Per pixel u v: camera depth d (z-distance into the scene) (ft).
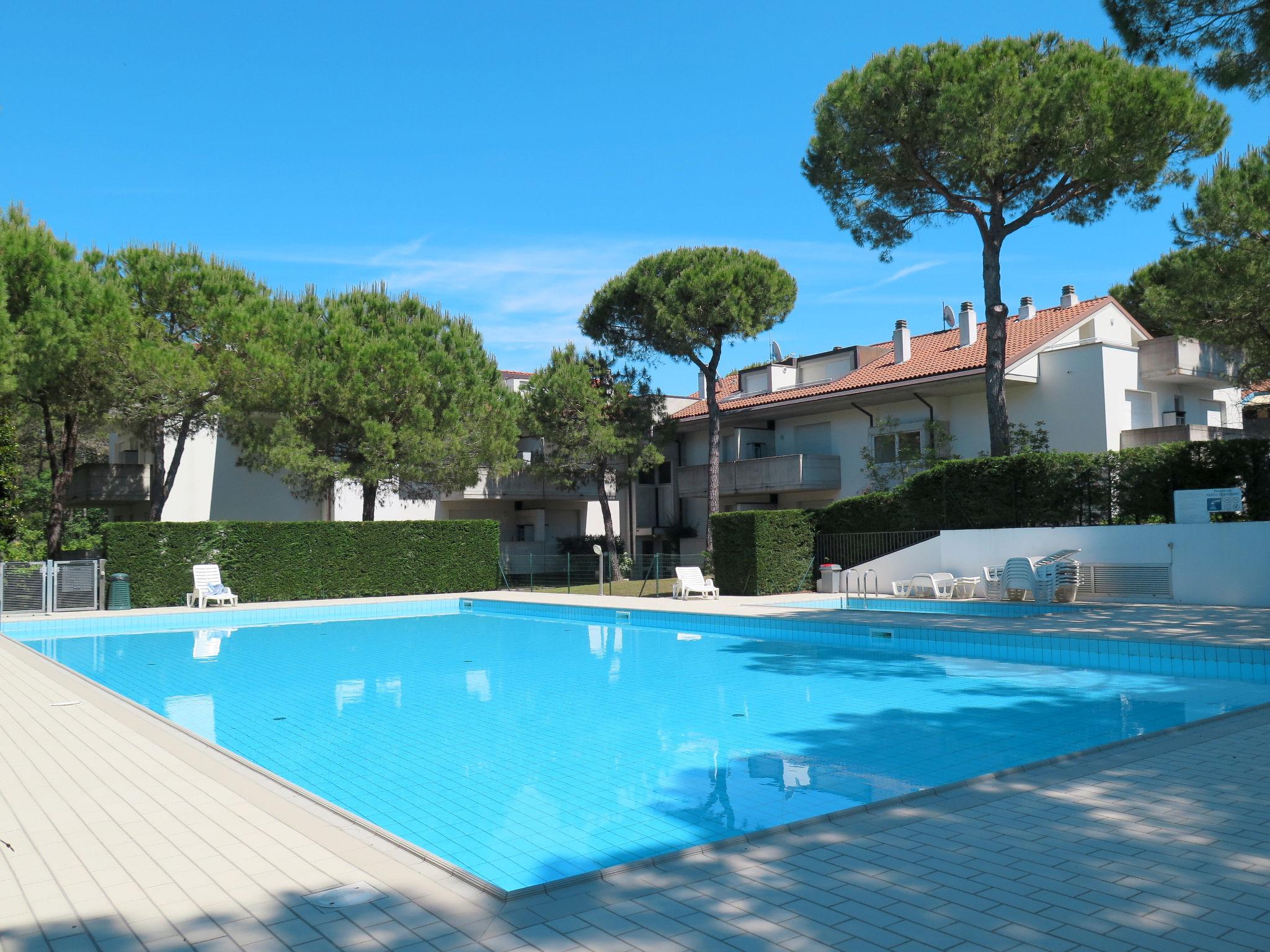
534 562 112.37
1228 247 57.72
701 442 119.96
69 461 81.25
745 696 34.94
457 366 90.53
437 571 90.12
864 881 13.24
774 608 63.36
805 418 107.24
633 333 104.53
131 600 74.54
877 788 21.50
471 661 46.83
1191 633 42.01
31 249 70.59
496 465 93.56
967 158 67.72
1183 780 18.66
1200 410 92.99
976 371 83.56
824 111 74.64
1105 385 82.23
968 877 13.33
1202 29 42.65
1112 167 65.36
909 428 94.68
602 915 12.21
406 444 86.99
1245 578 53.67
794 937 11.35
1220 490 56.13
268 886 13.57
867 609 61.72
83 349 72.49
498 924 11.98
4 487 80.59
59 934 11.82
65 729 26.86
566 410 101.86
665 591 86.79
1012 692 34.81
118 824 16.98
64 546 84.74
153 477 85.92
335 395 85.92
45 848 15.51
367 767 24.50
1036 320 96.99
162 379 75.36
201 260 83.41
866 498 77.92
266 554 80.89
